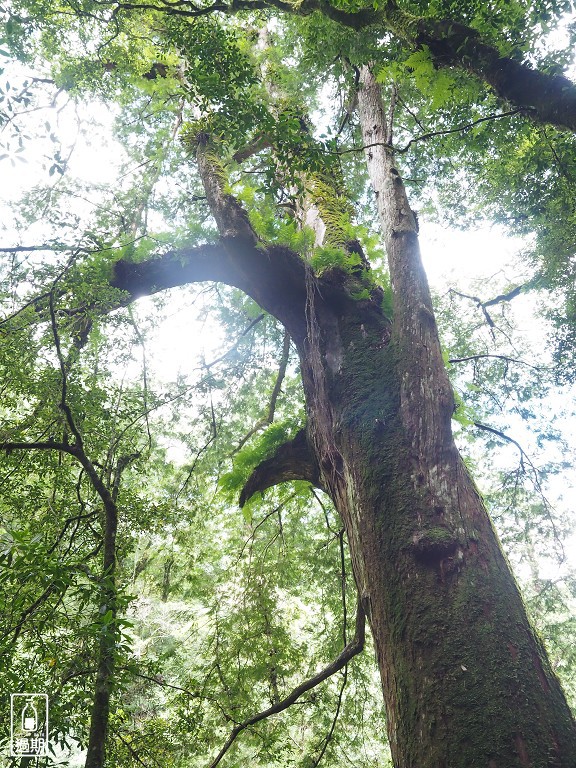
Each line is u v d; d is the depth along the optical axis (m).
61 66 8.58
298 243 5.58
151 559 8.48
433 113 6.27
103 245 4.98
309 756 6.90
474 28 4.23
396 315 4.53
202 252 5.97
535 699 2.67
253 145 8.86
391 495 3.69
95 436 5.46
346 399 4.54
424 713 2.79
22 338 4.79
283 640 7.45
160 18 7.88
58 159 4.11
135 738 5.03
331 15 4.90
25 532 2.76
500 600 3.08
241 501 5.59
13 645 3.44
